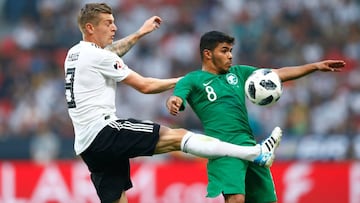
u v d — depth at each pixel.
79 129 21.89
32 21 65.00
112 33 22.45
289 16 63.88
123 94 54.84
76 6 65.50
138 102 54.59
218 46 22.70
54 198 36.34
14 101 57.72
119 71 21.94
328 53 61.47
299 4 64.38
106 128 21.70
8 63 60.88
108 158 22.02
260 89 22.41
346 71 58.50
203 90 22.53
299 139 45.75
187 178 36.09
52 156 47.16
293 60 60.97
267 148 21.42
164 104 54.16
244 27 63.06
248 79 22.73
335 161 42.62
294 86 55.00
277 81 22.52
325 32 63.03
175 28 63.06
